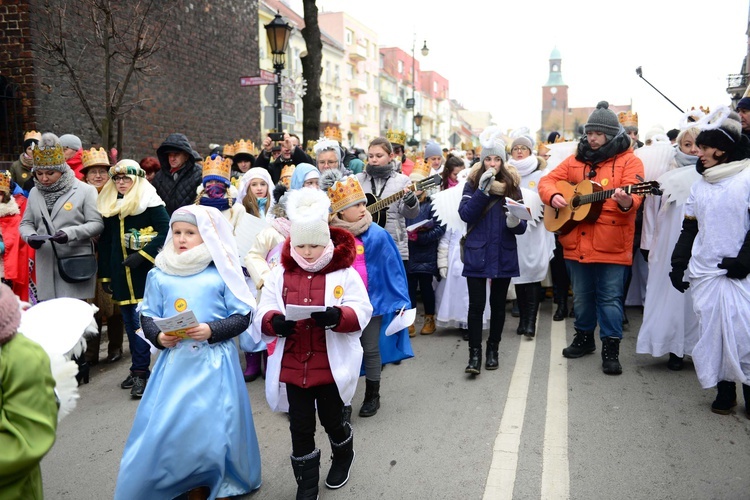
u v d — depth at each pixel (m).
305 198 3.39
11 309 2.19
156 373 3.28
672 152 6.54
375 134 63.12
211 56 15.45
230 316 3.32
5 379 2.13
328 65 50.69
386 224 6.84
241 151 9.41
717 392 4.71
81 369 5.57
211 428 3.16
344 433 3.62
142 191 5.43
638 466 3.81
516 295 7.11
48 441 2.18
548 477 3.70
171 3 12.22
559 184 5.82
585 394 5.06
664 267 5.50
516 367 5.79
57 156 5.53
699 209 4.47
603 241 5.46
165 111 13.59
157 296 3.32
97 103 10.95
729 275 4.27
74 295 5.69
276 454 4.15
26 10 9.38
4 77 9.54
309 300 3.37
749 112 4.93
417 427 4.50
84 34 10.50
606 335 5.58
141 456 3.07
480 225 5.51
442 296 7.09
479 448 4.12
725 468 3.77
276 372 3.43
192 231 3.34
